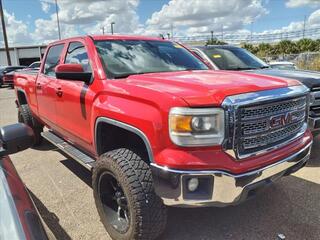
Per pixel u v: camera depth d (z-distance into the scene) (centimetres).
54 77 455
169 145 243
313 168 465
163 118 244
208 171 237
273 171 265
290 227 318
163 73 344
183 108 237
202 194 243
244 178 246
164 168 242
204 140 239
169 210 350
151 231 267
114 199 306
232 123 241
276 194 385
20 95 632
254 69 640
